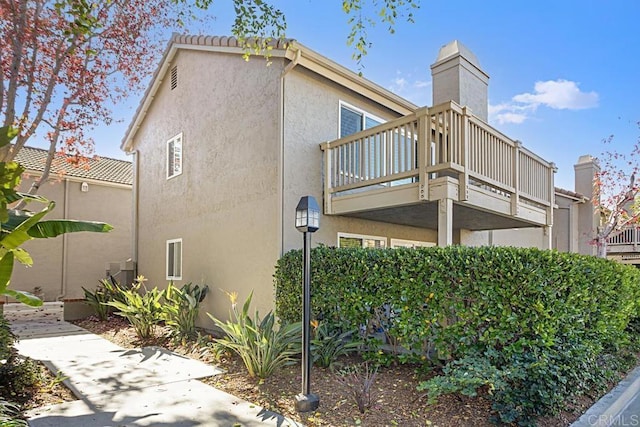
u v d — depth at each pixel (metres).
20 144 7.70
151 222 13.80
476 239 13.77
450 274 5.57
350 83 9.87
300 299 7.61
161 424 4.61
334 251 7.12
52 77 8.09
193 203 11.62
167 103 13.27
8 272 4.12
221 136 10.60
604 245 14.78
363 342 6.51
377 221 10.89
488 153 8.48
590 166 17.75
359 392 5.06
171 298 9.89
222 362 7.22
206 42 10.92
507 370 4.64
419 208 8.62
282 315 7.94
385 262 6.32
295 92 9.07
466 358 5.02
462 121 7.62
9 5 7.28
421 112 7.74
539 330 4.84
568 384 5.00
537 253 5.15
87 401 5.33
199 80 11.62
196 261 11.28
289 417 4.79
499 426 4.46
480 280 5.34
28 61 7.96
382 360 6.29
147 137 14.41
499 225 11.94
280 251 8.56
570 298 5.38
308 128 9.30
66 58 8.55
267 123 9.13
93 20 6.77
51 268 16.39
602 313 6.61
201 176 11.33
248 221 9.49
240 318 6.88
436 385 4.74
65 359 7.58
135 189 14.82
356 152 9.09
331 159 9.37
